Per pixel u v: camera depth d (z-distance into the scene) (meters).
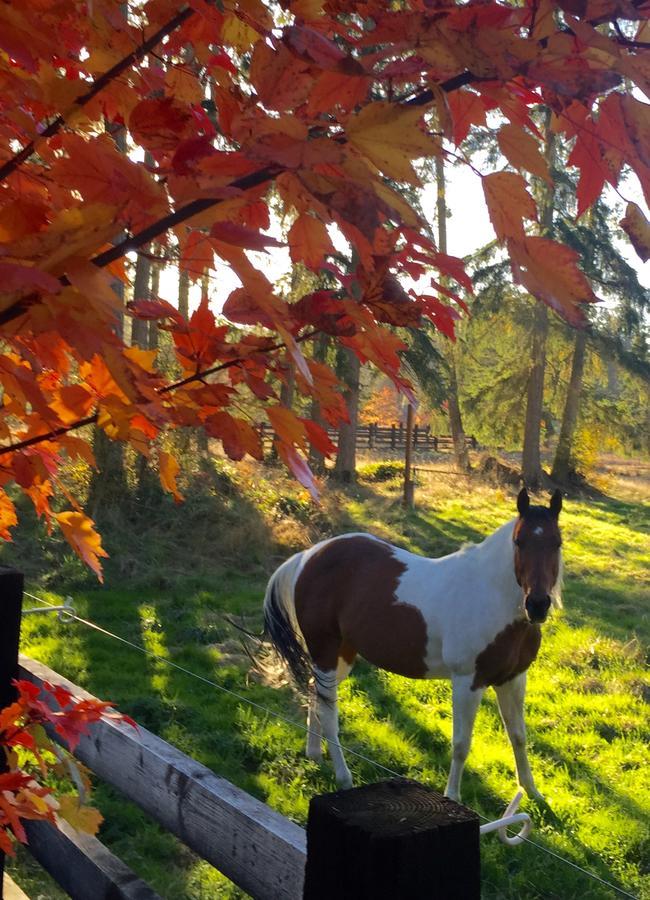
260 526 11.29
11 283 0.54
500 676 4.58
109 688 5.88
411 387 0.83
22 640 6.72
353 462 17.98
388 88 0.65
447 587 4.67
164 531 10.67
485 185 0.65
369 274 0.72
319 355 12.14
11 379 0.80
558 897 3.85
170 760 1.52
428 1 0.60
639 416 24.00
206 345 0.85
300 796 4.55
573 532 15.45
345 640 5.09
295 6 0.72
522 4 0.68
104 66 0.85
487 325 21.64
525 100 0.69
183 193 0.64
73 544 1.10
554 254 0.63
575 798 4.78
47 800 1.15
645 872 4.14
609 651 7.79
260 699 6.01
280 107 0.66
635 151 0.65
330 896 0.86
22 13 0.69
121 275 0.95
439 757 5.25
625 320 21.23
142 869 3.72
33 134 0.75
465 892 0.85
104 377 0.88
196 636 7.39
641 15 0.58
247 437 0.87
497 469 22.38
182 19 0.78
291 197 0.72
